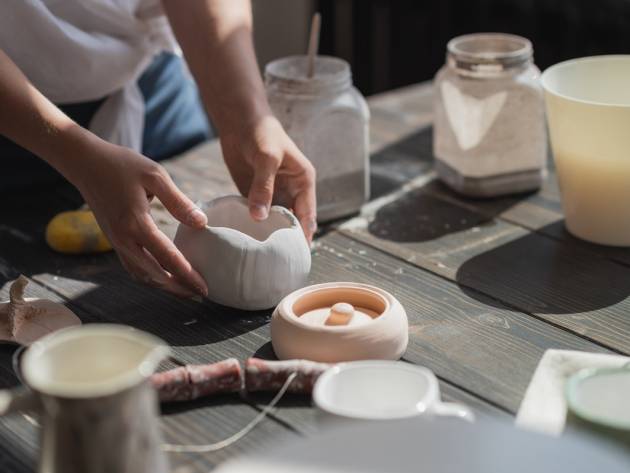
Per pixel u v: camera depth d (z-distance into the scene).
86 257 1.08
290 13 2.52
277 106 1.13
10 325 0.89
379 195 1.24
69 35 1.19
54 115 0.95
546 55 2.18
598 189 1.04
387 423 0.59
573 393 0.66
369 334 0.81
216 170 1.32
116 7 1.23
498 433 0.59
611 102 1.15
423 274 1.02
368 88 2.53
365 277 1.02
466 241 1.10
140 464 0.62
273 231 0.98
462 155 1.20
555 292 0.97
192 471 0.70
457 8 2.28
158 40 1.32
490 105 1.16
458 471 0.58
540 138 1.20
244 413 0.77
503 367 0.83
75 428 0.60
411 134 1.43
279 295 0.93
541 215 1.16
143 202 0.91
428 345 0.87
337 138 1.13
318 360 0.81
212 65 1.09
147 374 0.60
